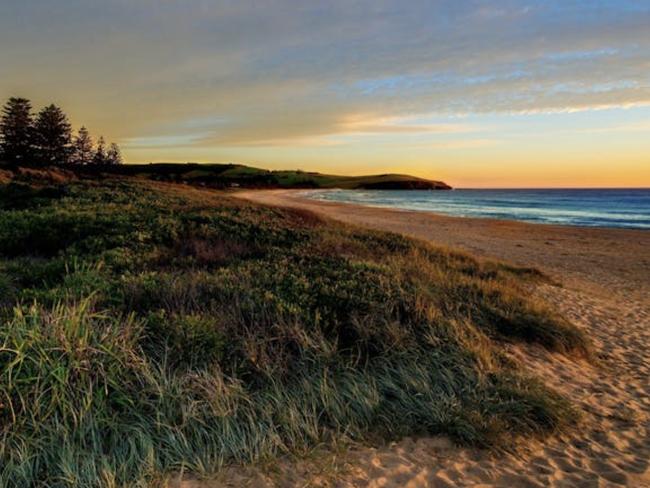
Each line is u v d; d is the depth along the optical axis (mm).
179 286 5973
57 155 69188
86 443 3262
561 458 3854
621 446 4137
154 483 3057
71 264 7492
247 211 16859
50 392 3438
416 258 11383
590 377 5859
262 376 4418
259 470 3320
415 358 5094
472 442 3906
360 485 3266
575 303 10656
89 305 4789
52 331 3857
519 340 6707
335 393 4285
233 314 5316
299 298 6199
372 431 4008
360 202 77750
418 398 4465
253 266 7922
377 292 6762
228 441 3510
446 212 56406
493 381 4926
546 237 29234
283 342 4980
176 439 3441
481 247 23500
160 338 4566
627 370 6402
